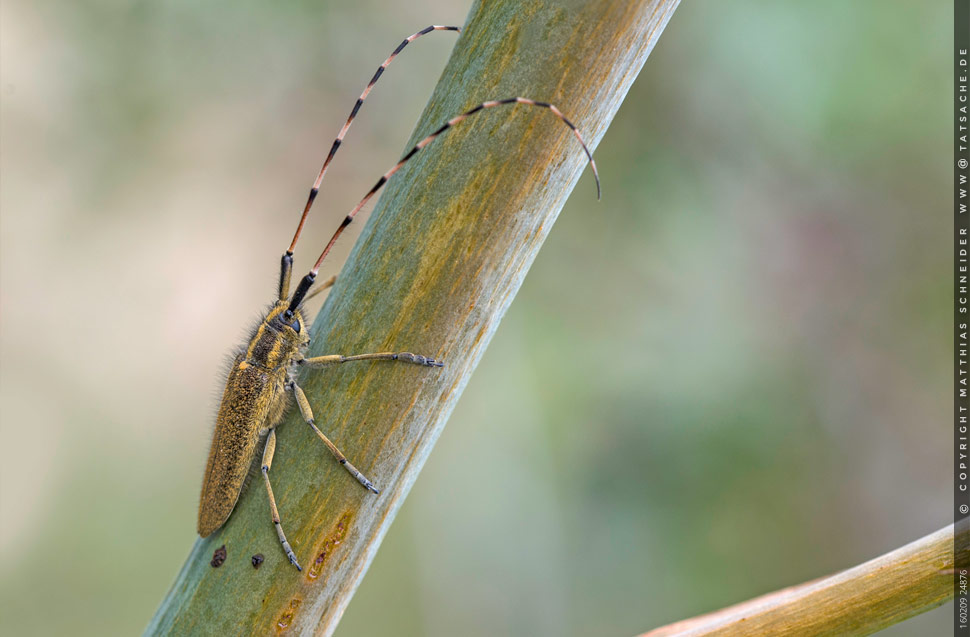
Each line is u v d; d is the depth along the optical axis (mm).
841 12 324
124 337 462
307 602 211
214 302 462
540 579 339
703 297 346
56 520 449
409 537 385
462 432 354
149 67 394
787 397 338
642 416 335
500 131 208
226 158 422
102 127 401
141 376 471
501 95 208
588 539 335
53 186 410
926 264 339
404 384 210
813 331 345
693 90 344
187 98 403
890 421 338
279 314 236
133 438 469
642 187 354
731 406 333
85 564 443
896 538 329
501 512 346
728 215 351
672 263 350
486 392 350
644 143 354
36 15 386
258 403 232
